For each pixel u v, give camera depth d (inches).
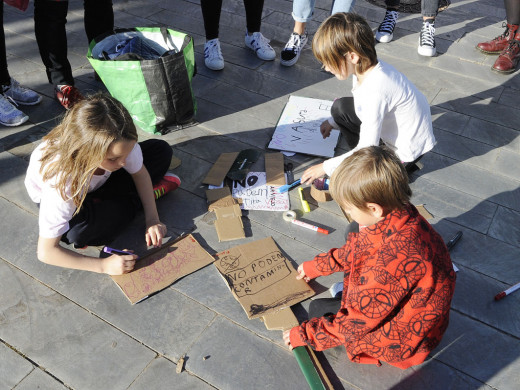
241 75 118.9
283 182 87.6
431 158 95.7
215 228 79.3
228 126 102.1
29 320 65.3
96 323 65.3
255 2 117.0
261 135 100.0
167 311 67.1
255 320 66.3
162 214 81.4
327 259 62.7
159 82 90.4
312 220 81.7
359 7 150.9
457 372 61.4
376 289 48.3
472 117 106.5
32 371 60.0
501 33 137.6
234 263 73.1
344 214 82.9
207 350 62.7
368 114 72.2
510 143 100.0
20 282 70.0
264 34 136.3
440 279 48.8
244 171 89.1
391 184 47.0
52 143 61.8
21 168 89.1
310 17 118.4
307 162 93.7
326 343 55.9
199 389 58.7
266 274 71.5
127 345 63.0
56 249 64.8
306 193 86.5
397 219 48.4
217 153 94.8
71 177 59.0
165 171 82.7
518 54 121.3
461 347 64.1
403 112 76.7
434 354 63.1
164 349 62.7
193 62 97.7
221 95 111.5
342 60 69.4
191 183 87.7
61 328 64.6
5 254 73.9
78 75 116.2
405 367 58.2
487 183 90.4
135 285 69.4
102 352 62.1
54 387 58.6
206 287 70.3
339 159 74.0
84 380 59.3
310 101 109.8
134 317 66.2
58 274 71.2
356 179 47.8
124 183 76.4
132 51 97.1
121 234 77.5
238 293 68.8
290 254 75.7
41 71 115.7
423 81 117.5
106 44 100.1
